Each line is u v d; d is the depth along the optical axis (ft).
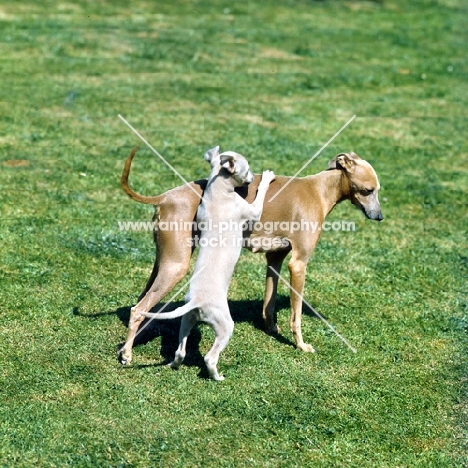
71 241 31.19
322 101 52.75
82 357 23.81
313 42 67.41
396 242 33.73
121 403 21.80
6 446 19.81
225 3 77.66
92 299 27.12
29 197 34.86
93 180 37.11
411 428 21.81
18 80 50.67
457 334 26.81
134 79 53.16
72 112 46.09
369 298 28.89
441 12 85.76
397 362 24.91
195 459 19.92
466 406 22.91
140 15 69.72
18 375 22.72
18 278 28.17
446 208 37.68
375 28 75.15
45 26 62.90
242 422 21.43
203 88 52.75
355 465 20.22
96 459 19.62
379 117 50.80
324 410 22.20
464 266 31.96
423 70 62.39
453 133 48.85
